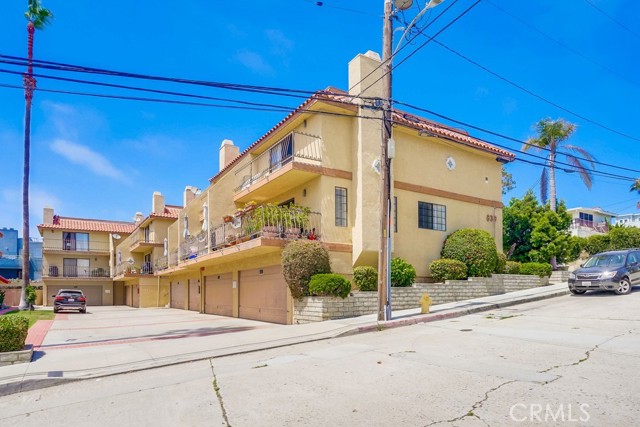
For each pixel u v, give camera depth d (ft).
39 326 56.34
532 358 24.41
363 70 54.24
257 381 22.66
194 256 78.64
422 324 40.09
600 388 18.67
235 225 61.82
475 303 50.19
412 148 60.39
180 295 106.22
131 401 20.56
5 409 20.56
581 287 53.31
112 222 163.63
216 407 18.85
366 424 15.97
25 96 84.43
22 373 25.75
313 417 16.98
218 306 76.33
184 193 104.83
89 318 72.84
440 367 23.38
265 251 54.75
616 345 26.55
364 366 24.56
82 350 34.19
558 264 78.54
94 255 155.94
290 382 22.07
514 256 78.28
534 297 53.47
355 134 55.06
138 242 122.62
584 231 145.28
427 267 59.98
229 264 71.15
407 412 16.93
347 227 53.98
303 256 47.24
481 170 69.62
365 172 53.47
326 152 53.52
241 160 75.97
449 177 64.59
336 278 45.14
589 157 98.37
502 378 20.71
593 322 35.17
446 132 65.77
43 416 19.20
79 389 23.62
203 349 32.65
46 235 149.59
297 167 51.11
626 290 51.78
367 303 46.98
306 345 33.19
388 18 42.16
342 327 38.22
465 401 17.79
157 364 28.32
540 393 18.33
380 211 41.65
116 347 35.50
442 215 63.05
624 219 185.78
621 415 15.69
